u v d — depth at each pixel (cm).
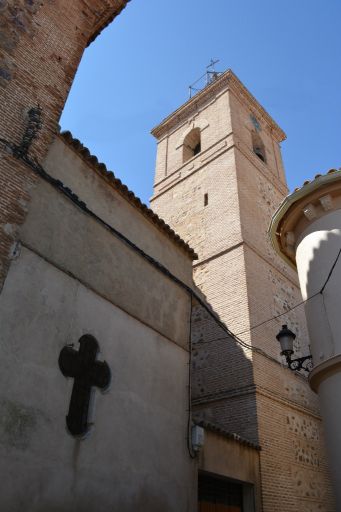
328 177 966
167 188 2277
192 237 1880
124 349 843
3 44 809
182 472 871
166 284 1046
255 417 1228
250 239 1712
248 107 2550
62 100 882
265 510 1080
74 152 897
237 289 1537
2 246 665
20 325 658
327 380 829
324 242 956
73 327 748
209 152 2192
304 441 1359
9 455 581
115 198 975
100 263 859
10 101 773
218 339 1484
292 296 1769
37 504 593
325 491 1326
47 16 930
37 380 654
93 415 724
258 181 2097
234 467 1046
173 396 929
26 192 733
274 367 1412
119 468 736
